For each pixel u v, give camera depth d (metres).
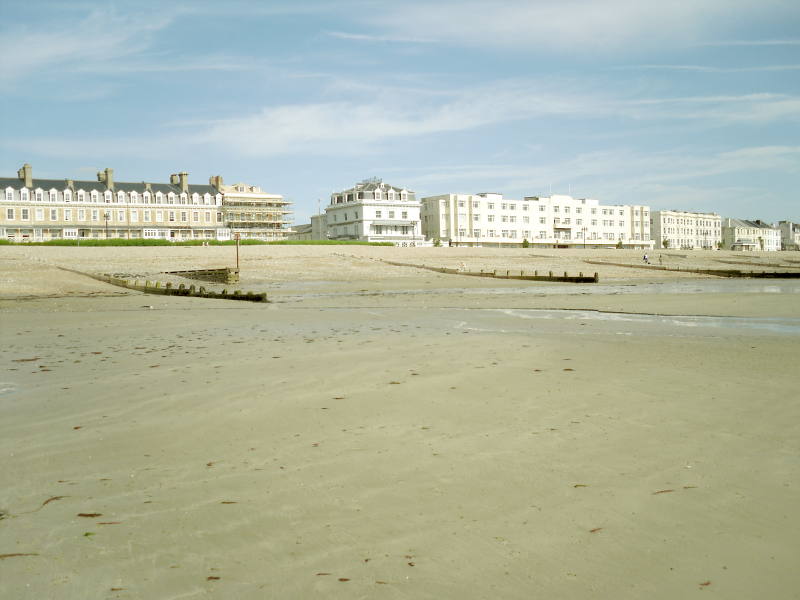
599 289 44.44
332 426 7.64
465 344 14.64
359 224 121.81
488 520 4.90
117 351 14.44
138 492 5.54
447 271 62.28
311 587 3.95
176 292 38.66
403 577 4.05
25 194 105.31
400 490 5.53
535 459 6.32
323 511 5.09
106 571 4.15
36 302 32.19
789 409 8.20
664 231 177.25
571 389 9.57
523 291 42.62
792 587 3.90
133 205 115.12
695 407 8.38
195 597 3.84
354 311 26.62
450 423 7.72
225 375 10.98
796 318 22.28
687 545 4.46
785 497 5.27
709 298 32.53
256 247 71.81
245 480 5.81
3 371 11.86
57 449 6.84
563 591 3.88
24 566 4.23
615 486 5.57
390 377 10.61
